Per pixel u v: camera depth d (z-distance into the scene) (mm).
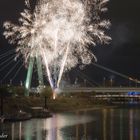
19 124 126188
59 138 100750
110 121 145750
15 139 97375
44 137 101625
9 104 166750
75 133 110062
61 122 138375
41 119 148750
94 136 105062
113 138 102312
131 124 135000
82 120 148250
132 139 100625
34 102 197875
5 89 176750
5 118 131625
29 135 104062
